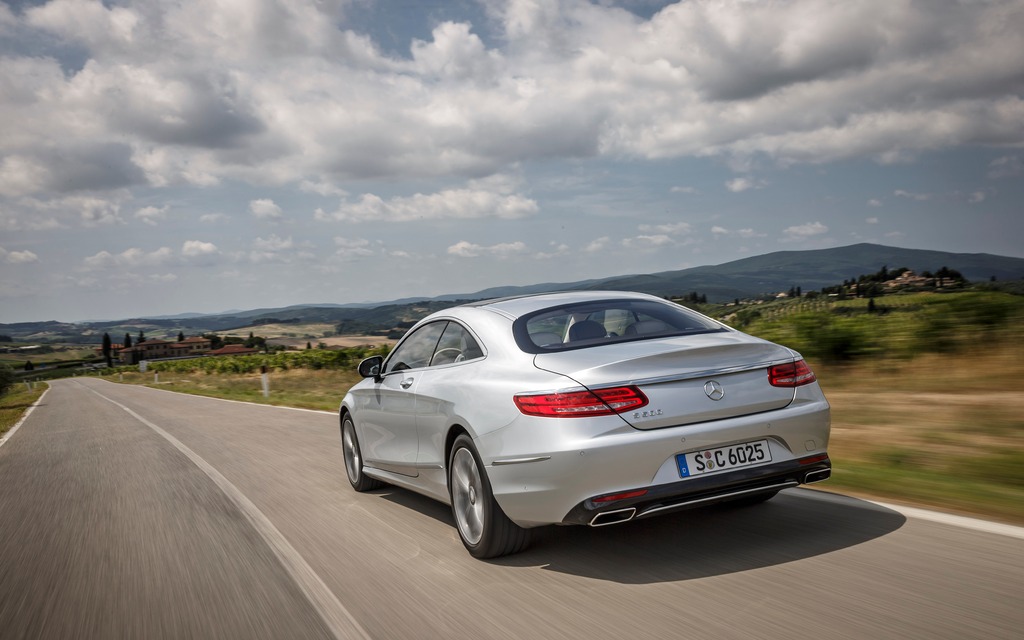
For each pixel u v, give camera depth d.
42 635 3.76
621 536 4.54
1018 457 5.95
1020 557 3.65
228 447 10.86
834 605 3.22
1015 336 11.02
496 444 3.98
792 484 3.95
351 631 3.44
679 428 3.70
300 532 5.40
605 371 3.73
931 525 4.27
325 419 13.85
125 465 9.95
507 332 4.46
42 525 6.53
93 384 78.00
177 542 5.42
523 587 3.83
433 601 3.74
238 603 3.96
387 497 6.41
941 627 2.92
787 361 4.03
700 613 3.28
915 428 7.57
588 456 3.59
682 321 4.63
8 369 71.25
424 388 4.95
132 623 3.81
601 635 3.14
